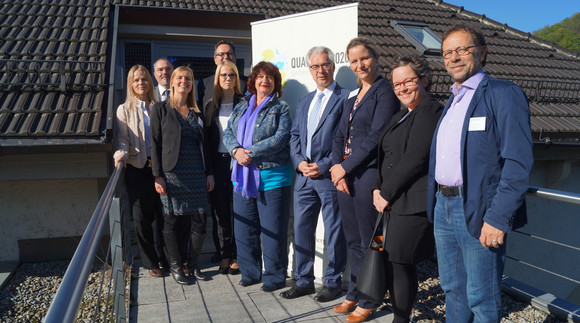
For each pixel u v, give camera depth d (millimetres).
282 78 3930
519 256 6254
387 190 2549
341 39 3520
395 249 2537
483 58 2178
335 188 3266
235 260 4070
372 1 9219
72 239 5191
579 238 6738
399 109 2963
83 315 3670
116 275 2420
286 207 3588
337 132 3158
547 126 6055
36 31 6027
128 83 3852
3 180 4895
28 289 4461
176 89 3574
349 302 3195
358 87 3338
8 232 5059
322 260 3709
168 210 3602
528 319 3295
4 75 5215
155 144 3543
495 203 1932
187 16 6684
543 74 7758
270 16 7070
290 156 3516
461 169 2102
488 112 2016
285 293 3482
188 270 3902
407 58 2609
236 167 3574
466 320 2311
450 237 2281
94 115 4793
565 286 6656
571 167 6668
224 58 4082
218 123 3881
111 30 6262
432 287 3865
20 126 4566
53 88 5043
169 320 3121
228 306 3338
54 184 5117
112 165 5340
